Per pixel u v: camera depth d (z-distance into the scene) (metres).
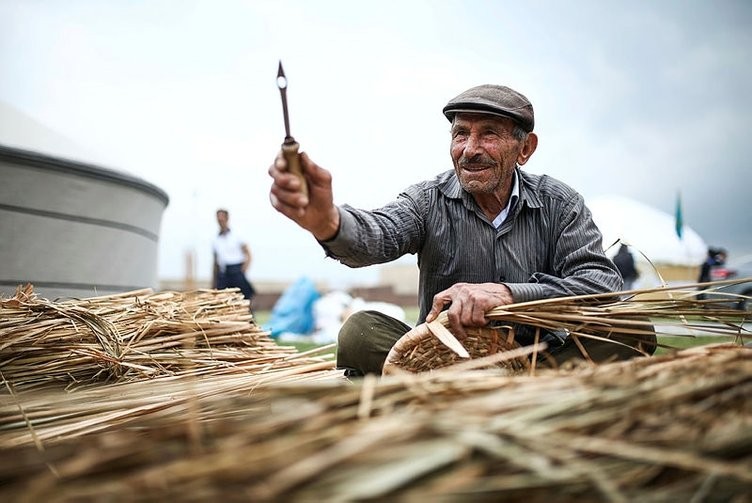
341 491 0.77
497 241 2.37
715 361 1.22
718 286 2.04
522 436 0.88
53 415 1.73
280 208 1.67
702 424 0.98
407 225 2.32
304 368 2.51
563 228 2.38
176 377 2.36
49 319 2.35
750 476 0.84
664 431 0.97
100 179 5.32
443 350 1.95
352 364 2.37
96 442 1.01
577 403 0.99
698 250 11.42
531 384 1.12
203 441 0.98
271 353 2.84
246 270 7.64
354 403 1.06
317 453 0.86
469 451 0.86
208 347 2.70
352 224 1.95
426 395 1.08
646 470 0.95
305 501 0.76
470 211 2.38
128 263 5.86
